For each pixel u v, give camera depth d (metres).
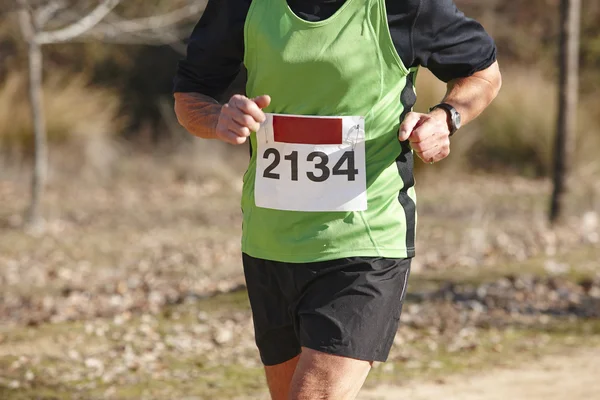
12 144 40.06
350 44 7.19
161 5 46.78
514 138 41.56
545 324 18.27
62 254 26.02
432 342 17.02
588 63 48.97
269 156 7.48
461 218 30.94
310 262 7.33
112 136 44.31
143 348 16.55
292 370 7.99
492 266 22.81
